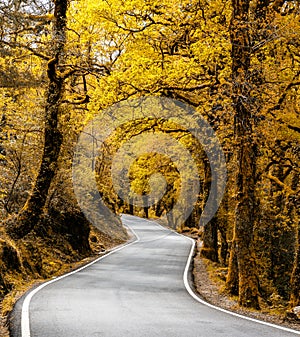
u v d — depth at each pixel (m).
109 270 20.05
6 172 22.84
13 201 22.92
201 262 26.53
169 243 38.91
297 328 10.07
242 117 14.77
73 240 25.78
